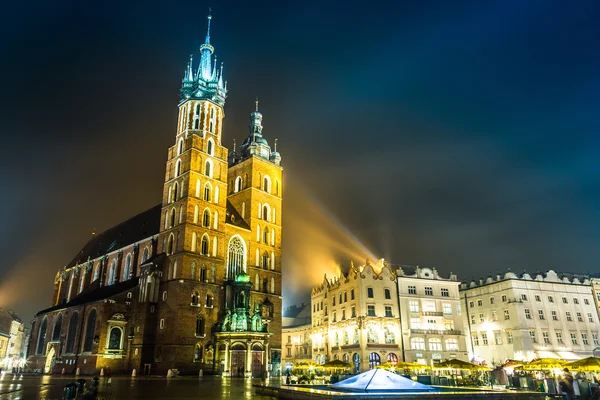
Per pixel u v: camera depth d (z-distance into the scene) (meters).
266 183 99.94
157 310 75.62
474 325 99.38
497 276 96.19
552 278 96.94
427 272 94.44
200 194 82.44
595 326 95.38
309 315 138.38
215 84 93.25
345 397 24.11
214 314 77.50
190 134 86.19
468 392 27.28
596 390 35.78
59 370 81.69
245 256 88.75
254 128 105.69
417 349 86.50
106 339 72.62
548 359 47.91
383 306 88.31
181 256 76.19
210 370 73.19
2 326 137.12
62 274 121.50
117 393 35.47
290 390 29.28
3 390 37.97
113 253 102.50
